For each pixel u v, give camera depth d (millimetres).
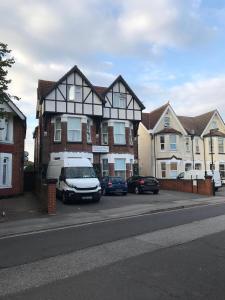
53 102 30109
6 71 14203
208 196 25766
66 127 30156
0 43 14023
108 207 18609
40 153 33938
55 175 23078
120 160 33125
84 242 9656
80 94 31094
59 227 12828
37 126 38906
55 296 5629
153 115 43250
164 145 40281
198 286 5965
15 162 24141
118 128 33531
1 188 22828
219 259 7648
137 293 5680
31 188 30125
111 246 9047
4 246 9586
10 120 23906
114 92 33750
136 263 7422
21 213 16453
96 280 6371
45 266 7363
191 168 42375
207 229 11234
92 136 31781
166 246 8930
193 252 8289
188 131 43188
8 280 6492
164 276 6520
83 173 21391
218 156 44656
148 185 27438
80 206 19125
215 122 46031
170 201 21531
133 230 11352
